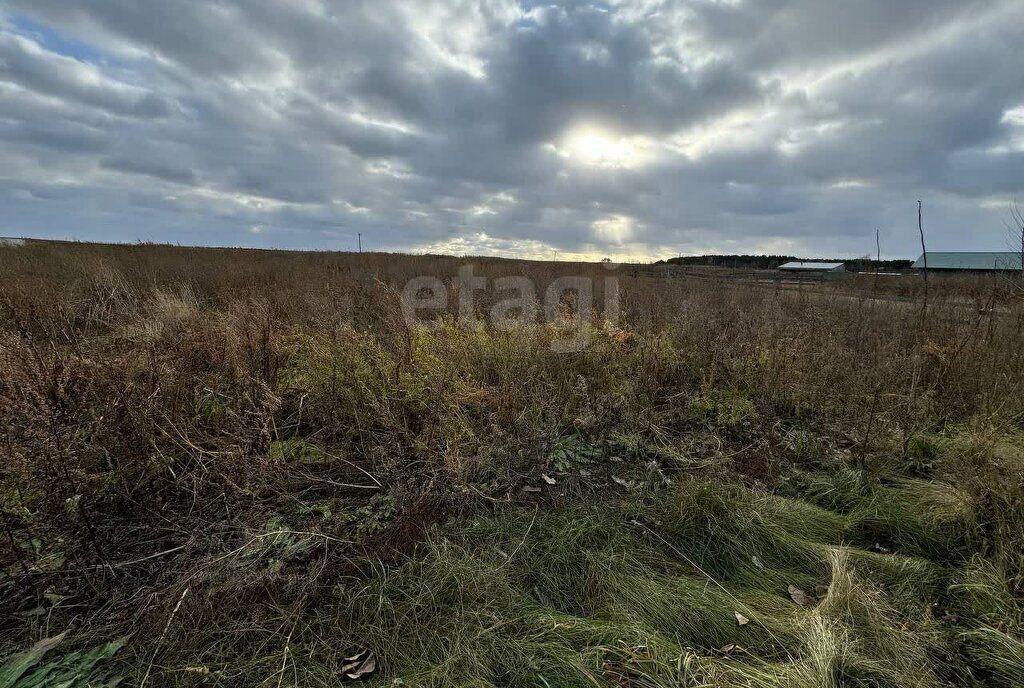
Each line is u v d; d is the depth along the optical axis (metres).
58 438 1.96
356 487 2.59
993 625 1.76
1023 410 3.55
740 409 3.77
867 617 1.78
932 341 4.67
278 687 1.44
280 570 1.94
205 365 3.26
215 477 2.39
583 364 4.32
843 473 3.00
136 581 1.85
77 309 4.61
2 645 1.55
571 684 1.50
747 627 1.82
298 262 13.17
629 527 2.41
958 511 2.41
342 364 3.49
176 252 13.03
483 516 2.42
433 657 1.59
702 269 20.02
